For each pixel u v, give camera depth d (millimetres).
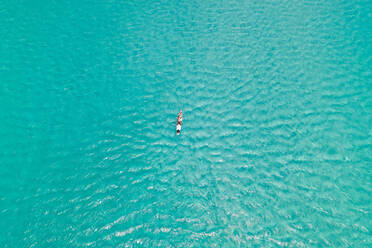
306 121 17625
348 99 18641
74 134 16984
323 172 15258
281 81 20047
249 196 14508
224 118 18047
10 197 14148
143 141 16812
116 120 17859
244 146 16625
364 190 14438
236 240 12953
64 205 13953
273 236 13055
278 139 16859
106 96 19156
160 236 13016
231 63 21516
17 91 19078
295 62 21344
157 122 17828
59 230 13078
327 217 13578
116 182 14938
